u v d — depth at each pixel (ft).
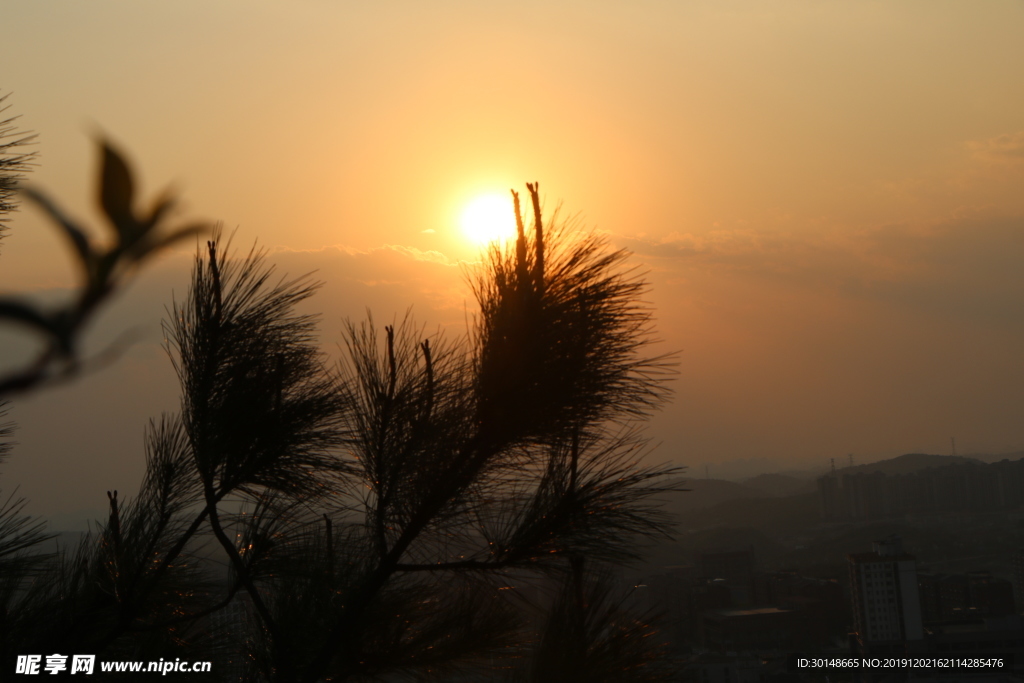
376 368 10.36
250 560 10.89
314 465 10.40
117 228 1.10
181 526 11.05
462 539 10.79
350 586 11.16
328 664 11.64
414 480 10.19
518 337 9.67
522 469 10.40
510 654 11.76
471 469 10.10
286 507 10.91
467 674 11.78
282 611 11.46
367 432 10.21
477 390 9.87
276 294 10.59
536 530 10.11
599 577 10.97
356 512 10.70
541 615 11.29
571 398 9.53
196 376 10.21
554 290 9.85
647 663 10.80
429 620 11.71
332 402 10.32
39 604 10.69
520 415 9.71
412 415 10.00
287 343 10.48
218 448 10.14
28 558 10.64
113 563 10.56
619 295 9.77
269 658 11.59
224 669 12.06
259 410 10.03
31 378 1.03
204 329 10.30
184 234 1.16
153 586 10.51
